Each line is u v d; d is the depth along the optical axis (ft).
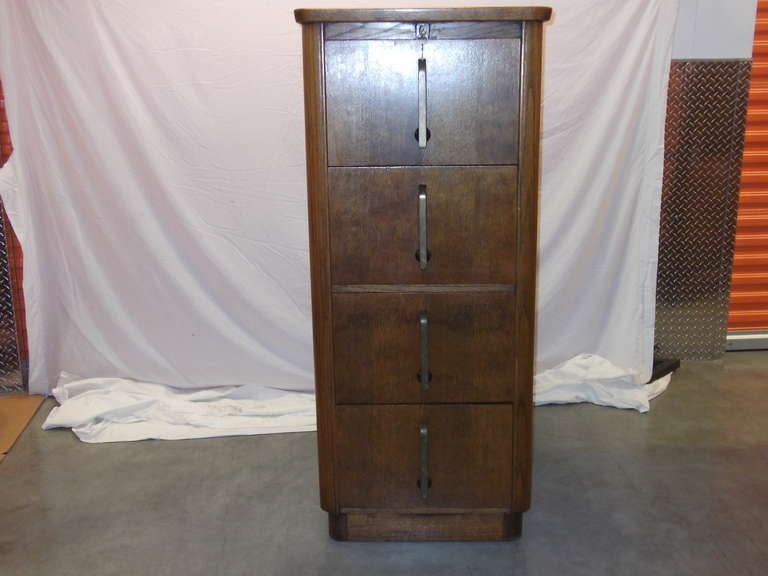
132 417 9.25
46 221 9.23
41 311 9.55
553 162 9.24
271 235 9.26
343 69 5.68
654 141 9.32
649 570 6.40
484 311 6.15
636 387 9.75
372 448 6.52
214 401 9.68
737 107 9.86
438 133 5.77
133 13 8.54
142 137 8.86
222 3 8.54
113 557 6.68
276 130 8.90
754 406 9.59
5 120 9.39
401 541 6.91
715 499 7.49
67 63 8.66
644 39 8.93
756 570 6.37
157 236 9.22
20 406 9.63
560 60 8.91
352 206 5.94
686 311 10.74
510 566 6.50
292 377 9.77
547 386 9.80
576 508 7.38
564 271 9.59
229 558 6.66
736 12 9.57
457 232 5.97
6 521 7.23
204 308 9.48
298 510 7.42
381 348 6.26
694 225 10.34
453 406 6.39
